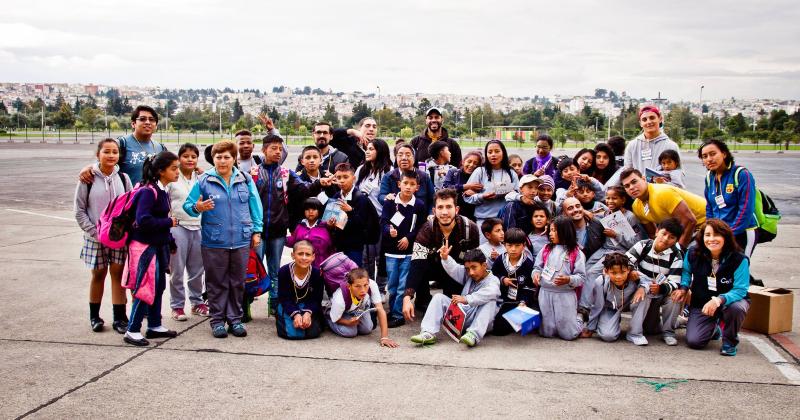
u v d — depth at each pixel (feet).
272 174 19.48
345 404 12.71
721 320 16.15
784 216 44.39
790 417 12.19
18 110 407.64
